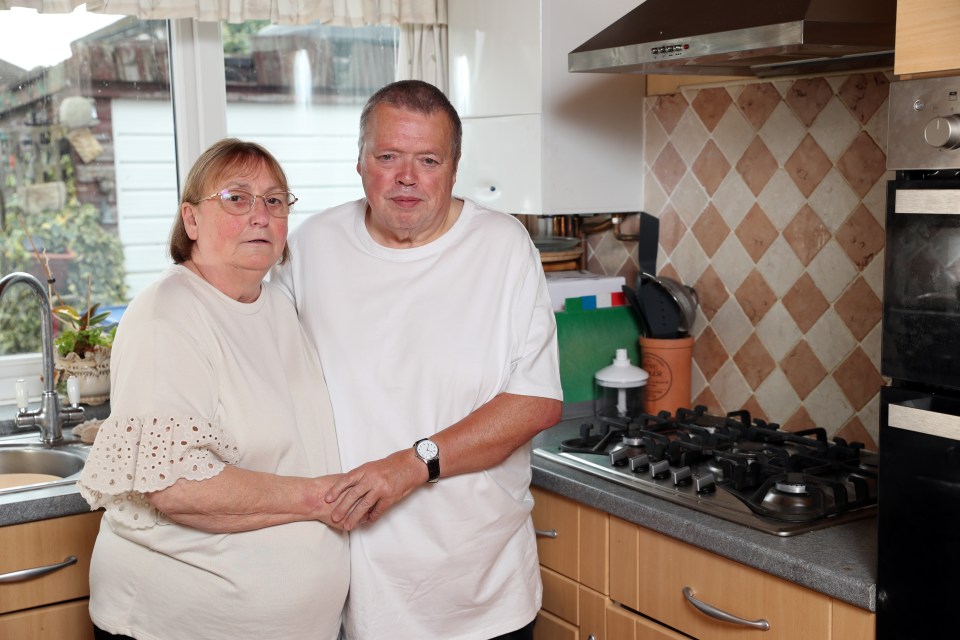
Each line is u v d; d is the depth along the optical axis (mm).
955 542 1386
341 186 2973
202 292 1622
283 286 1878
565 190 2582
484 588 1826
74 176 2650
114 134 2680
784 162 2305
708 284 2527
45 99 2590
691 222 2562
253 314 1679
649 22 2080
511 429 1762
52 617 1959
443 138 1712
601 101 2604
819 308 2254
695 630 1817
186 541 1582
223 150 1629
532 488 2191
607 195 2652
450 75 2824
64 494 1944
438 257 1791
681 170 2580
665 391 2510
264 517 1585
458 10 2750
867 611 1519
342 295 1797
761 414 2410
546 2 2482
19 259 2617
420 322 1764
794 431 2330
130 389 1512
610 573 2000
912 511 1438
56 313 2584
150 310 1541
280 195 1659
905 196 1415
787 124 2291
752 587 1702
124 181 2711
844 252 2189
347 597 1787
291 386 1715
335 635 1751
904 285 1429
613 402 2453
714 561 1769
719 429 2264
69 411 2471
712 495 1903
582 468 2111
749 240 2406
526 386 1792
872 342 2146
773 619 1670
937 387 1413
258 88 2811
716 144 2473
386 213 1717
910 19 1399
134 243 2752
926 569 1429
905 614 1463
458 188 2834
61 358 2545
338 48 2898
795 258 2297
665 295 2537
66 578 1975
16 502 1899
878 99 2094
